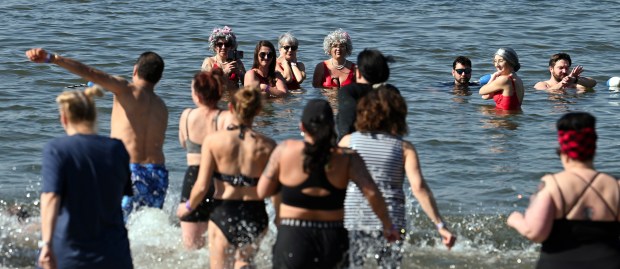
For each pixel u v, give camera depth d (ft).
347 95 62.90
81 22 175.01
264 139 59.11
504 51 114.93
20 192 81.35
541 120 109.70
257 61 118.52
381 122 57.98
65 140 52.95
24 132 100.12
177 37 161.68
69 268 52.85
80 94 53.93
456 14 193.36
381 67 63.16
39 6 193.77
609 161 91.30
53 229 51.52
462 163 91.20
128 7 195.21
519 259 68.95
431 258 68.80
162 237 70.90
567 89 127.95
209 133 65.36
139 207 69.15
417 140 99.60
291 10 196.54
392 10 198.70
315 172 53.06
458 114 112.16
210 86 65.77
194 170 65.72
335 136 53.42
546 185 49.70
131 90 68.59
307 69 137.18
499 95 114.93
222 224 59.00
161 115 69.67
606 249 49.19
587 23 182.60
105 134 99.76
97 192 53.01
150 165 69.05
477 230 73.87
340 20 184.03
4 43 151.53
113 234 54.19
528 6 206.49
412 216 76.13
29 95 117.19
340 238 54.08
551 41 163.02
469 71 126.93
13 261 67.10
